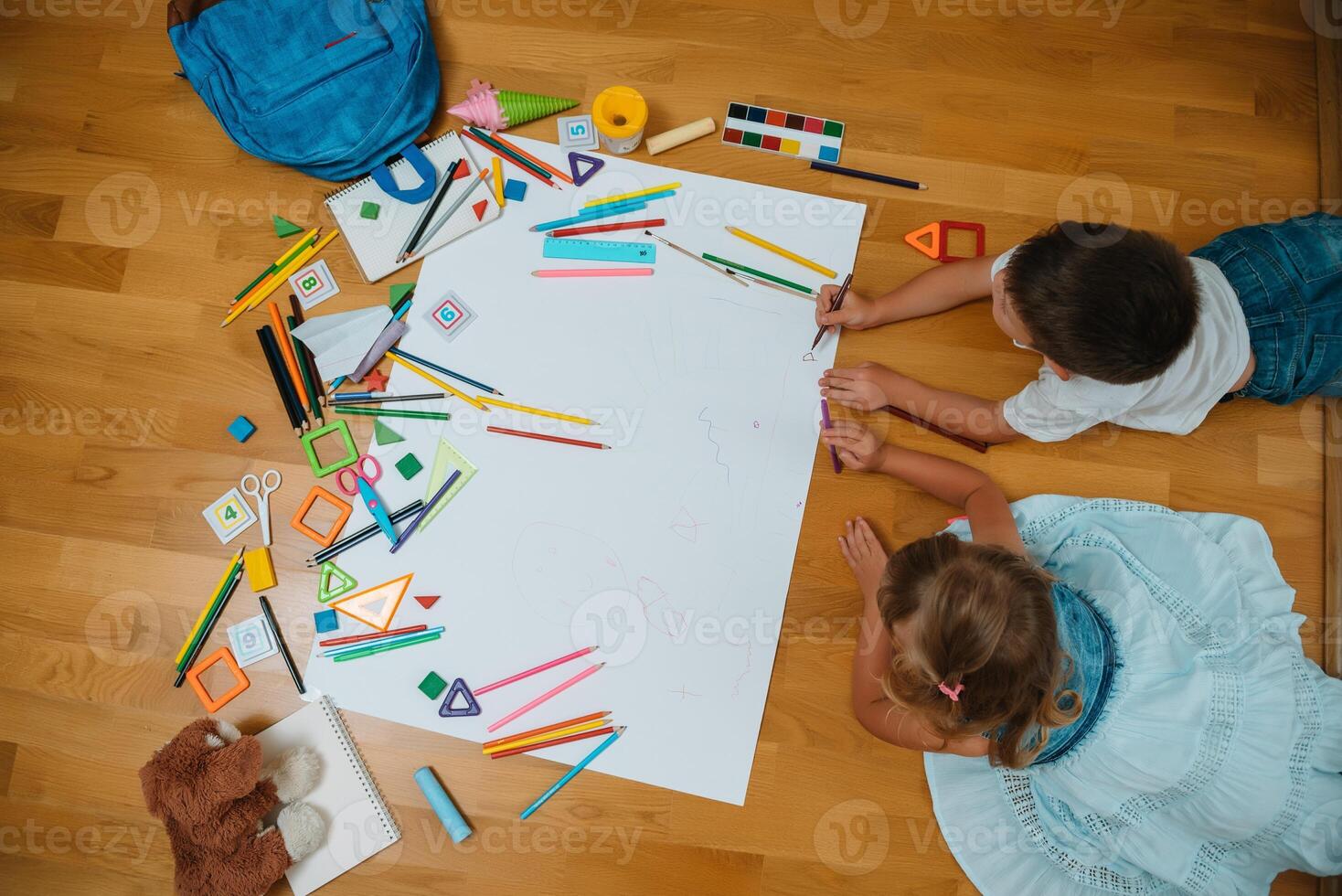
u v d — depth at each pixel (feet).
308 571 4.00
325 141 4.17
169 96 4.37
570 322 4.13
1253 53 4.38
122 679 3.94
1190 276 3.27
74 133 4.34
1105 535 3.90
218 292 4.21
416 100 4.19
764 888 3.81
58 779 3.87
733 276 4.17
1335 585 3.98
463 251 4.19
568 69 4.38
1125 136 4.35
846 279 4.17
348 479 4.05
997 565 3.08
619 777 3.85
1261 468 4.09
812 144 4.31
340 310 4.17
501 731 3.87
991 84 4.38
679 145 4.29
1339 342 3.72
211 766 3.50
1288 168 4.35
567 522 3.99
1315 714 3.59
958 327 4.16
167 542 4.03
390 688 3.90
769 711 3.89
